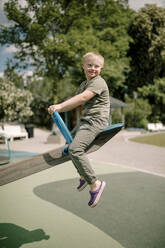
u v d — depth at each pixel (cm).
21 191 418
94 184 215
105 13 2262
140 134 1802
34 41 1711
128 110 2369
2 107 1427
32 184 459
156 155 779
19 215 313
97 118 215
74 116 2109
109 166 606
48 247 232
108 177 500
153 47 2620
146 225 280
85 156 209
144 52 2759
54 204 352
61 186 443
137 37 2709
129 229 270
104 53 1998
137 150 896
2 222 291
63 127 219
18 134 1428
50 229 271
